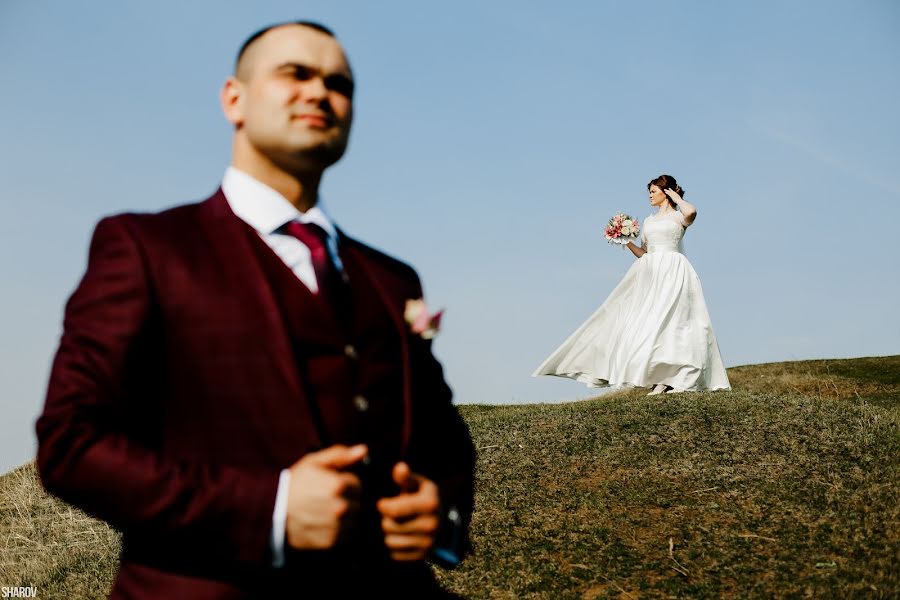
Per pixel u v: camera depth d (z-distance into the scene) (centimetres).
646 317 1043
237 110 183
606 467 661
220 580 155
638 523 550
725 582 455
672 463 653
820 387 1178
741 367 1433
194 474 148
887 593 412
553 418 823
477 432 802
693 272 1055
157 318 162
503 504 605
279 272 172
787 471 616
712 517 550
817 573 453
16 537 722
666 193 1068
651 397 893
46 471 147
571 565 494
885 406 984
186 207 181
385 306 187
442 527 181
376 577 168
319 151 175
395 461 176
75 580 585
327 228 185
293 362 162
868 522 513
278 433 159
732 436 700
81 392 151
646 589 456
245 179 180
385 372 178
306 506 146
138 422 162
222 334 162
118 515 146
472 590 472
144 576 157
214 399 160
